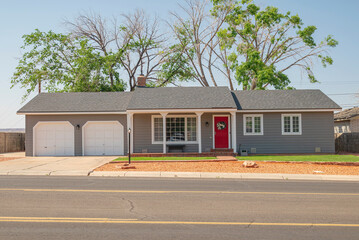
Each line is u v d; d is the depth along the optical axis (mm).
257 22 38250
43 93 26312
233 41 38750
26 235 5742
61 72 36594
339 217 7066
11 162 18766
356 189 10758
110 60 37406
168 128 23469
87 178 13320
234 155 20953
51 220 6691
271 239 5602
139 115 23406
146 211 7488
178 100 23312
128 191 10062
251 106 23375
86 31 40344
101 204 8180
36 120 23297
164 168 15953
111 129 23359
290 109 22938
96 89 36062
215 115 23531
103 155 23125
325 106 23156
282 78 35594
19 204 8133
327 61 37281
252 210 7645
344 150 26094
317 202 8570
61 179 12945
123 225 6367
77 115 23344
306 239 5609
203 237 5668
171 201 8586
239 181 12602
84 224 6426
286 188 10875
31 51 35656
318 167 16344
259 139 23422
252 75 37469
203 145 23406
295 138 23375
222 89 25438
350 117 29719
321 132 23359
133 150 23266
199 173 14328
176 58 41375
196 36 41938
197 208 7809
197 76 42438
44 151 23266
